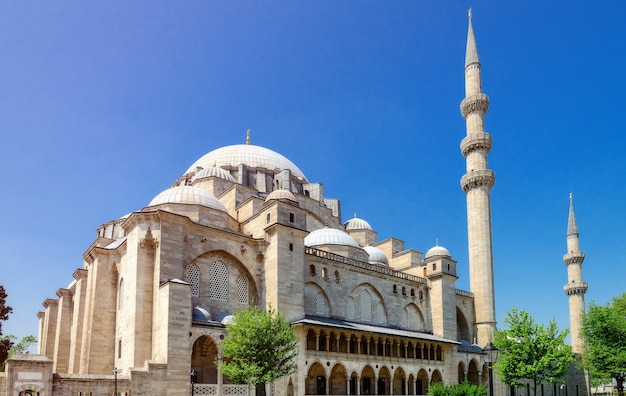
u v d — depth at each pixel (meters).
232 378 46.19
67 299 73.25
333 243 74.69
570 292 118.06
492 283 90.12
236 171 89.19
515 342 58.25
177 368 47.28
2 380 38.66
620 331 69.94
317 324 58.12
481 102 96.88
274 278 58.69
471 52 100.88
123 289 56.84
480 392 62.66
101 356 58.25
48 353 77.19
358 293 71.75
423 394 73.00
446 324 79.50
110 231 83.75
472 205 93.56
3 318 57.00
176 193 62.28
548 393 96.50
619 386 70.38
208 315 52.78
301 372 56.25
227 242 58.69
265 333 47.34
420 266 84.50
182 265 53.38
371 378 69.38
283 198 65.31
